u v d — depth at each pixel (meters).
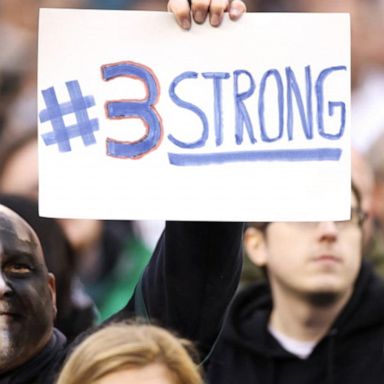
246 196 8.10
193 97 8.15
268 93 8.15
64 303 10.70
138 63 8.14
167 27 8.16
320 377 10.84
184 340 7.86
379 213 15.92
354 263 10.83
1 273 8.07
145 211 8.08
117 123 8.11
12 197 10.97
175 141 8.12
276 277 10.94
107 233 14.95
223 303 8.33
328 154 8.12
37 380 8.12
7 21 21.94
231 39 8.16
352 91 21.11
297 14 8.17
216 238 8.27
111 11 8.14
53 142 8.08
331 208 8.11
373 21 21.77
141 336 7.47
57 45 8.11
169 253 8.29
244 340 10.98
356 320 10.83
